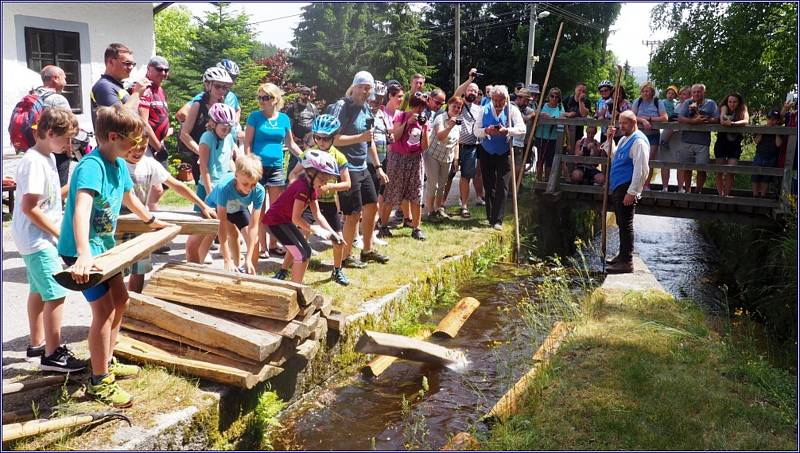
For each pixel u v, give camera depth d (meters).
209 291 4.44
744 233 10.48
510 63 41.94
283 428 4.25
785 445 3.67
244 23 19.91
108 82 5.93
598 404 4.09
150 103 6.64
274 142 6.43
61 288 3.83
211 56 19.25
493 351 5.45
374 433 4.18
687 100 10.16
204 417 3.67
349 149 6.43
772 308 7.11
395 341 5.00
